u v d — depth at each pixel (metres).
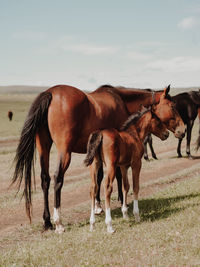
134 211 7.59
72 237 6.70
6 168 17.19
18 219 8.89
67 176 14.91
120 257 5.43
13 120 47.22
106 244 6.07
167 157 18.20
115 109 8.72
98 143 6.90
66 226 7.82
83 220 8.29
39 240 6.84
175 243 5.81
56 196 7.42
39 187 12.94
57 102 7.57
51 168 16.33
